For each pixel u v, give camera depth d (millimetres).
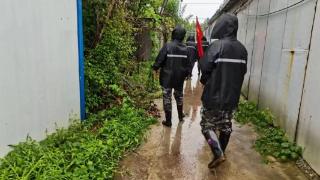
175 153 4391
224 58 3705
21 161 3279
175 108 7062
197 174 3781
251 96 7598
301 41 4316
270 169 3949
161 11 11242
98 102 5805
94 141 4156
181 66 5434
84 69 5422
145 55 11391
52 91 4117
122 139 4508
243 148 4656
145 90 7875
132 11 8133
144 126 5359
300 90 4262
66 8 4320
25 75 3562
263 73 6434
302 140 4148
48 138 3998
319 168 3598
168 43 5375
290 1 4855
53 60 4098
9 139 3375
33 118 3758
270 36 6008
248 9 8773
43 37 3850
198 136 5145
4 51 3213
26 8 3504
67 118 4547
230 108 3842
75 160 3523
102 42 6043
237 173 3832
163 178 3650
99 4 5949
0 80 3193
